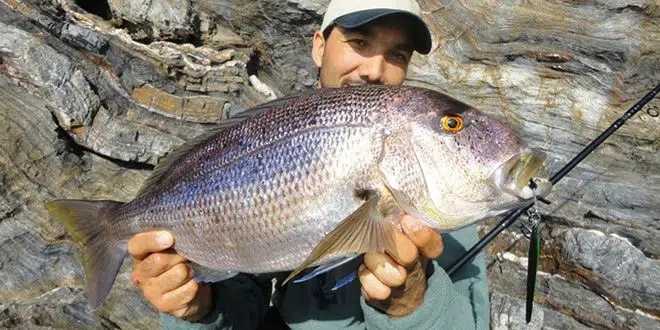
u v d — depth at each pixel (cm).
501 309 107
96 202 63
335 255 47
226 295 66
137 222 59
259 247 53
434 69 130
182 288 57
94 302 61
